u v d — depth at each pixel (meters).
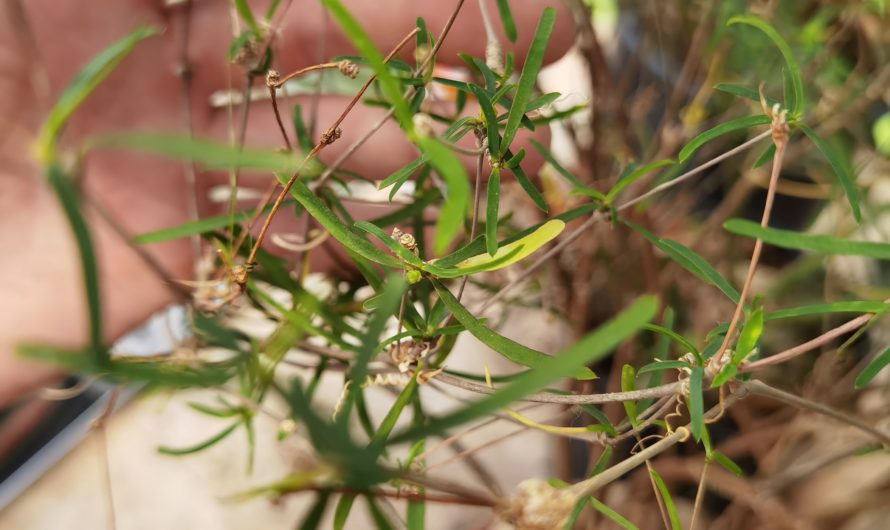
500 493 0.29
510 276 0.33
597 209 0.20
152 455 0.49
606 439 0.20
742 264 0.45
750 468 0.41
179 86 0.31
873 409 0.33
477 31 0.30
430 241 0.29
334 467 0.12
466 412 0.12
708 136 0.18
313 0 0.31
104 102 0.30
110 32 0.30
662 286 0.39
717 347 0.19
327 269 0.28
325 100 0.30
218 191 0.31
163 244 0.30
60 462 0.49
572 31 0.30
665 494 0.19
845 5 0.34
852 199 0.18
